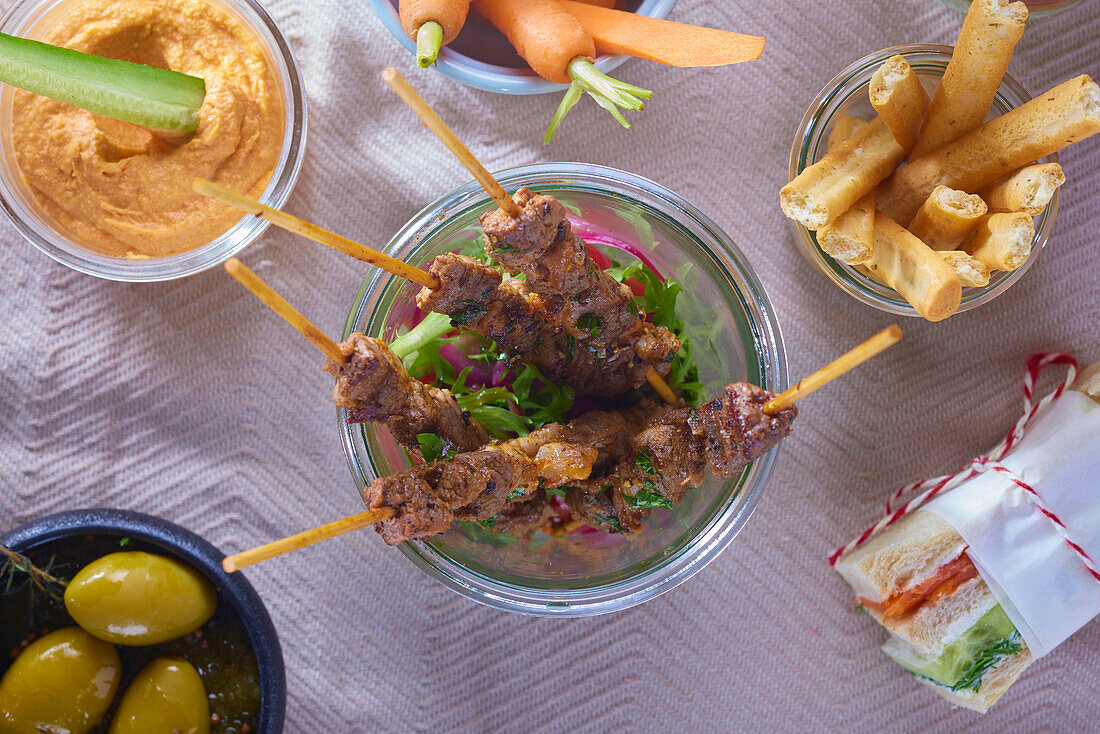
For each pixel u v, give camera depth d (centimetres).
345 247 29
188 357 40
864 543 40
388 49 40
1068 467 38
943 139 36
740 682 41
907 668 41
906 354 41
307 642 41
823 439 41
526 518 34
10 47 35
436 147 40
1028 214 35
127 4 38
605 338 33
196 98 37
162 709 37
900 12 40
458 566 34
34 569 36
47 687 36
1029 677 41
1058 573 38
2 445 40
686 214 33
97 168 37
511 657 41
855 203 36
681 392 35
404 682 41
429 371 35
